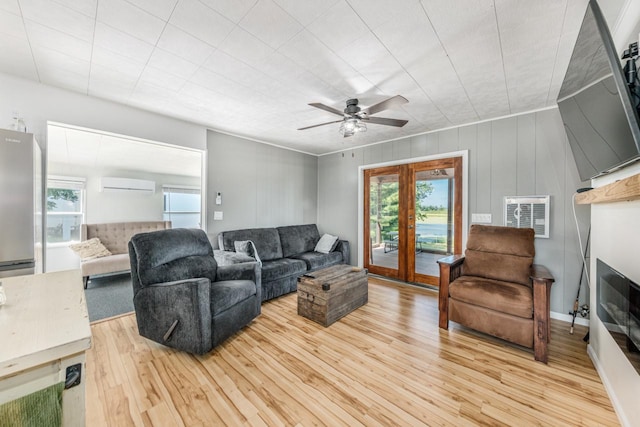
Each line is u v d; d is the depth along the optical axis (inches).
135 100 105.3
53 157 170.4
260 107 112.3
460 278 102.3
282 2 55.5
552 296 109.6
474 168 130.5
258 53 74.1
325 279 109.2
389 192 167.8
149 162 191.5
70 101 97.0
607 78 44.6
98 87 94.5
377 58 76.3
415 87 93.7
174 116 122.9
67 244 184.2
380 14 59.0
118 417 56.4
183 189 248.5
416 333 95.2
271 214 174.6
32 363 23.3
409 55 74.7
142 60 77.9
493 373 71.9
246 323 97.3
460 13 58.5
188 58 76.7
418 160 151.6
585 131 61.1
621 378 56.3
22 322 29.5
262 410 58.8
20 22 61.3
